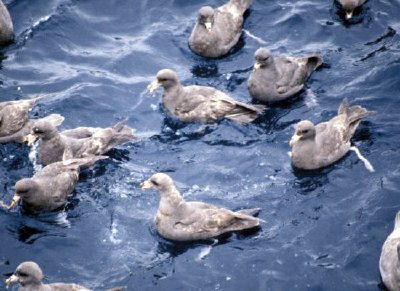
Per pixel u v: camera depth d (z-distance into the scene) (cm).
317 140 2422
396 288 2006
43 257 2192
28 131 2545
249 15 3025
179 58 2886
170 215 2192
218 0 3086
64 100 2695
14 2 3053
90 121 2650
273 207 2314
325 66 2808
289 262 2144
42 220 2308
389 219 2247
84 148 2462
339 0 3012
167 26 3003
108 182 2423
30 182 2264
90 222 2297
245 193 2369
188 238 2200
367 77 2738
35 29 2958
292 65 2692
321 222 2258
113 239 2241
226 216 2186
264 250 2178
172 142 2567
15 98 2702
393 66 2741
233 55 2886
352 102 2658
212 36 2820
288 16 3002
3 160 2484
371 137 2522
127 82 2789
